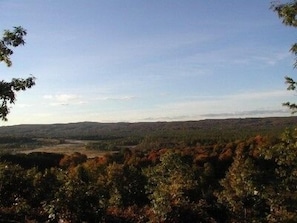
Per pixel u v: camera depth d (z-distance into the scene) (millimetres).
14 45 12969
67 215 21750
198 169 52938
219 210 26109
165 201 22609
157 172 46281
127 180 47938
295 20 10023
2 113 12117
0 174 29969
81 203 21906
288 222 15078
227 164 69562
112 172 48844
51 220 21953
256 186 24047
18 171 32438
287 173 14203
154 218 22297
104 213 22688
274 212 19562
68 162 88062
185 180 35406
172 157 46156
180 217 22406
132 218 23344
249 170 25047
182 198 24172
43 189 31234
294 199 15523
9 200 29109
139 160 80625
